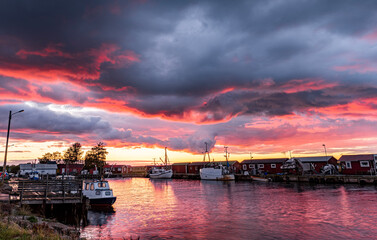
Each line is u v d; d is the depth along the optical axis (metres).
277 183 69.12
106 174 130.12
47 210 28.08
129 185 78.50
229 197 41.50
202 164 112.38
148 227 22.31
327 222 22.50
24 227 14.10
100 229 21.73
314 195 40.75
